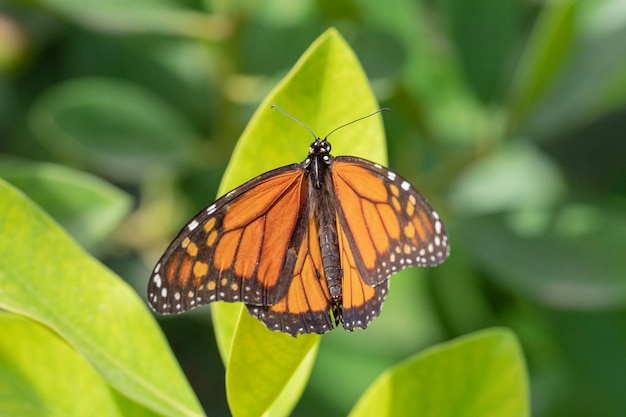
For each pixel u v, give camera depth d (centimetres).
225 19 96
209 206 84
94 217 89
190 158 98
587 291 94
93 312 84
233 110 97
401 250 85
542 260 95
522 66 96
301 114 85
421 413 83
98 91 98
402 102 96
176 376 84
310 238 86
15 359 83
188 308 84
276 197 85
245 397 82
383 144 85
